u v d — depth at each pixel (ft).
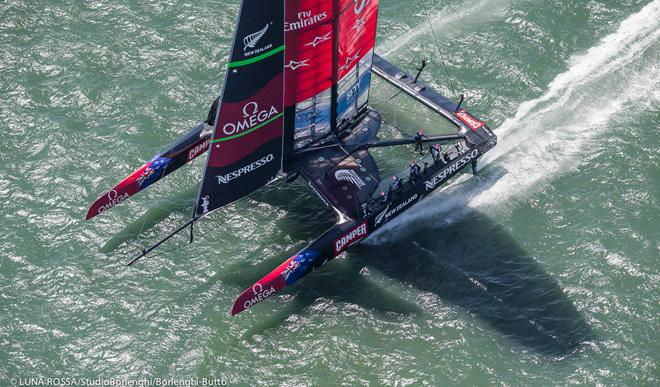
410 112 410.11
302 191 378.73
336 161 366.02
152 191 376.68
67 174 381.40
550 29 440.04
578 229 357.20
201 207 330.75
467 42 438.40
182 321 330.34
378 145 372.99
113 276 345.10
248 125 314.55
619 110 403.13
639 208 361.10
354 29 339.57
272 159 338.34
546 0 452.35
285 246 357.20
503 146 393.29
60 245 355.36
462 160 367.45
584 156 385.09
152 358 317.83
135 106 409.69
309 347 321.11
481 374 310.65
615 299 330.13
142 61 430.20
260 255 354.13
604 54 427.74
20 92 415.44
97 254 352.69
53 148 391.24
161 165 371.56
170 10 453.99
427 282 342.44
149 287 341.62
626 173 375.66
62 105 410.31
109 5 456.45
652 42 431.02
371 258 352.08
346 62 349.20
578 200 367.86
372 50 361.10
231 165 323.57
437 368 312.91
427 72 427.33
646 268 338.95
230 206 371.35
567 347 317.42
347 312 332.60
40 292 338.54
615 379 306.14
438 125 403.54
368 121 384.47
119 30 444.14
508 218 365.40
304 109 350.43
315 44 327.26
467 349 318.04
